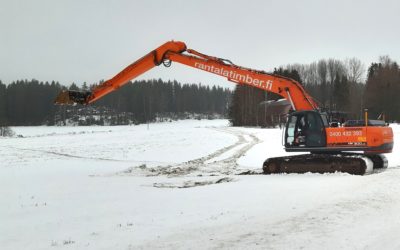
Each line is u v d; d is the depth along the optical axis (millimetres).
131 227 8117
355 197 9859
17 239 7855
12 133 74125
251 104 88625
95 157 31062
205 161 25500
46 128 102938
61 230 8352
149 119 141875
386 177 12141
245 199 10352
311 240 6879
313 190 11055
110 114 139875
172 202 10570
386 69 82312
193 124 114938
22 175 20766
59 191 14383
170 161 27281
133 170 21500
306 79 112688
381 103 78375
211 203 10086
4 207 11398
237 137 45188
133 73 18125
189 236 7250
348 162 14789
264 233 7289
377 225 7691
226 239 7008
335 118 16344
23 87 126875
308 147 15820
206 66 17578
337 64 108812
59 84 132250
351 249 6488
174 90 172125
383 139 15062
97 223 8750
